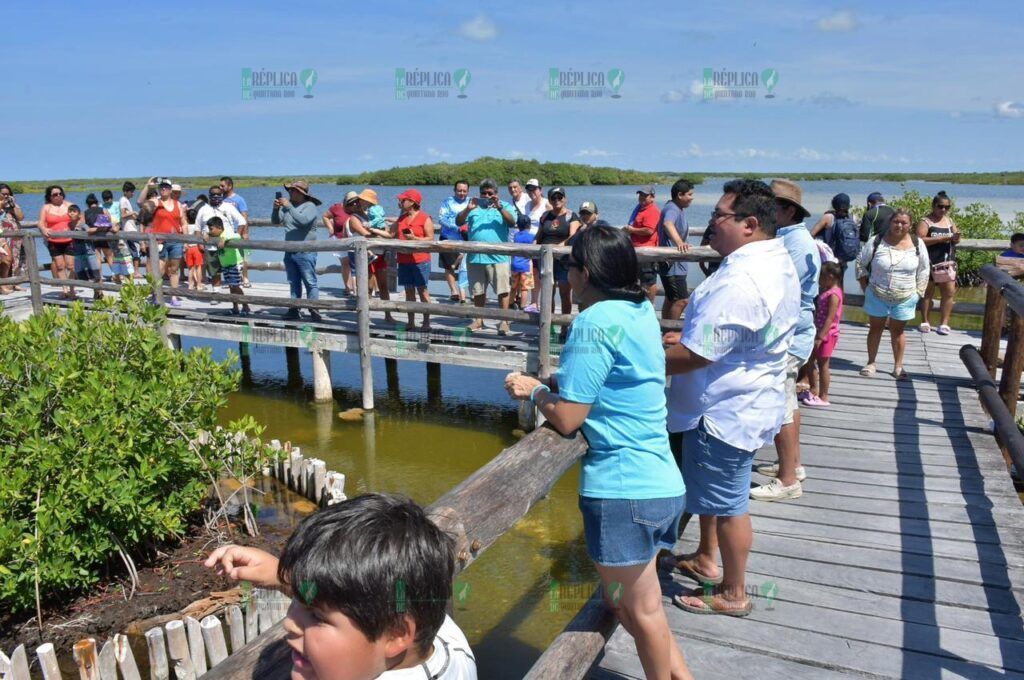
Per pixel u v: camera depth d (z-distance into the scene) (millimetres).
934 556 4148
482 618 4883
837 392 7387
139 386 5113
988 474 5328
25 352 5164
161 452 5051
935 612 3602
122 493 4598
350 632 1139
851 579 3904
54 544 4387
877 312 7758
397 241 8406
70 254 12445
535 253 7863
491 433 8234
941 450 5816
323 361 9148
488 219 9414
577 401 2266
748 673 3145
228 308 11141
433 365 10867
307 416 8797
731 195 2986
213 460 5426
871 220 10211
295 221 9758
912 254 7535
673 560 3986
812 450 5816
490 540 1953
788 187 4652
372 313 11023
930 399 7152
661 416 2398
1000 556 4141
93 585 4797
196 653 4098
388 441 8008
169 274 11984
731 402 3057
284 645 1445
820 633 3420
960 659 3236
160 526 5023
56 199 12242
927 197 17156
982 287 16672
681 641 3365
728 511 3271
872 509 4762
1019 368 6492
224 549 1484
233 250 10125
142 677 4133
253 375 10445
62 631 4398
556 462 2254
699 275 14602
